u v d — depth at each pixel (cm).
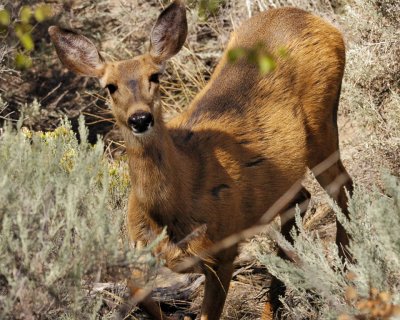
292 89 1143
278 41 1151
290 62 1145
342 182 1212
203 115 1081
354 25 1379
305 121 1159
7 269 820
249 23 1187
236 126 1082
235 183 1043
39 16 1205
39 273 823
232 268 1043
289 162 1119
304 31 1170
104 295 1046
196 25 1566
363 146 1296
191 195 997
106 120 1485
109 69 1001
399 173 1255
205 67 1540
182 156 1003
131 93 968
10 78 1586
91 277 888
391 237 841
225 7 1593
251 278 1194
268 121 1109
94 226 841
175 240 1005
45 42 1636
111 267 844
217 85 1128
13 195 837
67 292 848
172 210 988
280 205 1116
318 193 1288
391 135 1282
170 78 1554
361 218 929
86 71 1020
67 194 853
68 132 1189
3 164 884
